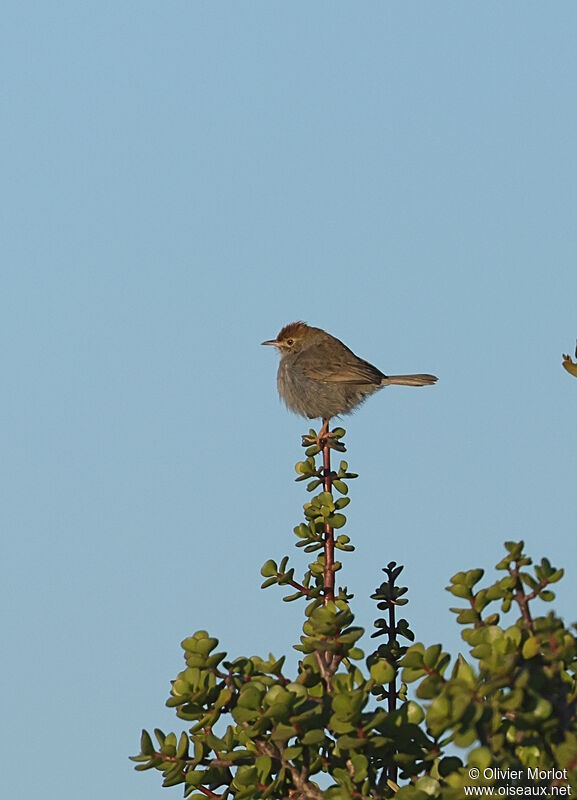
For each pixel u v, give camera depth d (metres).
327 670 12.14
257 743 11.78
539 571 11.19
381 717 11.18
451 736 10.32
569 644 10.60
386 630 14.54
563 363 14.23
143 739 12.12
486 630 10.88
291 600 14.41
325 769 11.87
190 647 12.19
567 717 10.58
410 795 10.87
